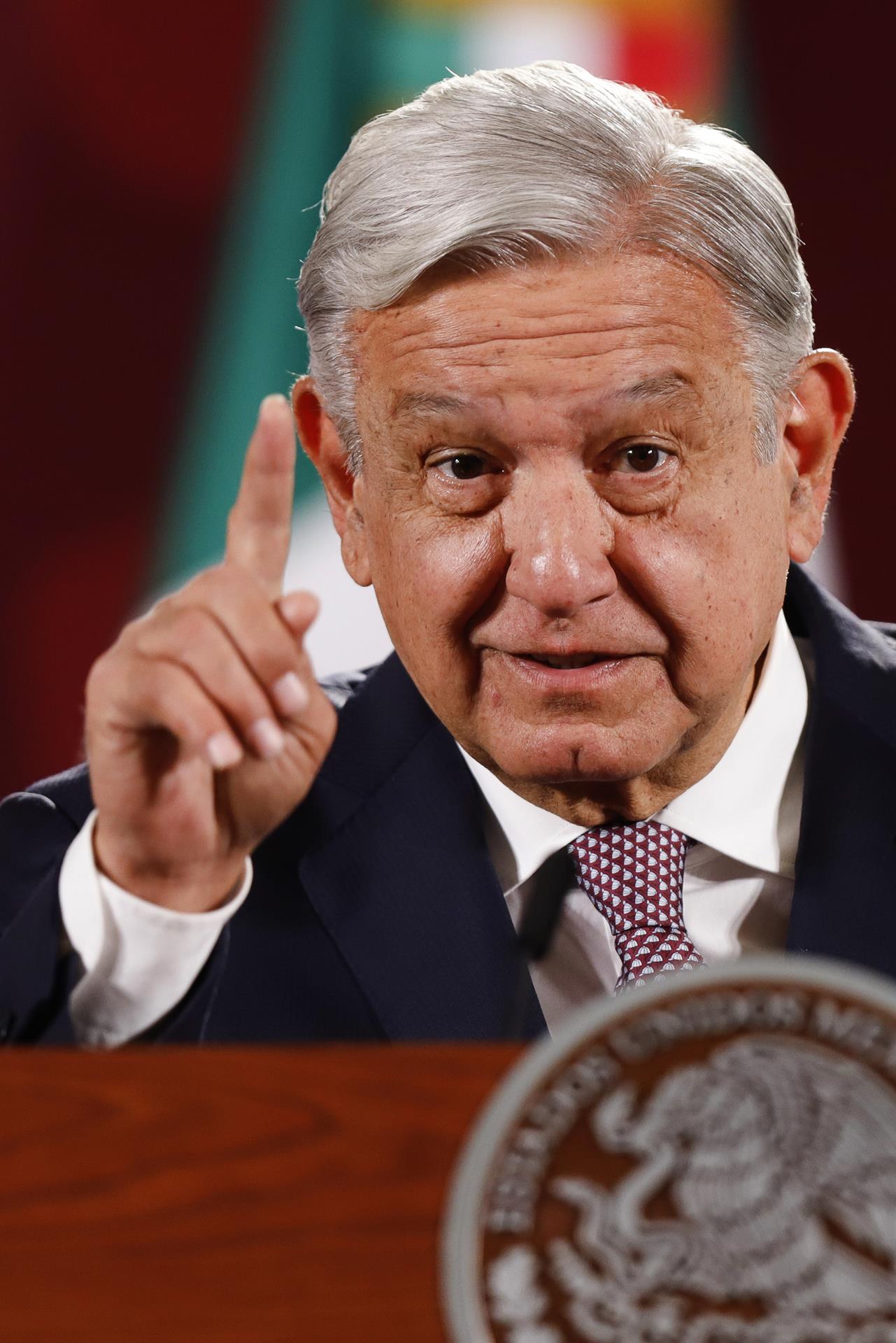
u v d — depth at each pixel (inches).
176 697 110.6
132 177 371.9
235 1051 66.1
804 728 178.7
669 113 151.1
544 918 169.3
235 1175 62.6
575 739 150.6
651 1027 63.1
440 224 141.1
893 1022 62.7
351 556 175.0
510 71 148.7
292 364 378.3
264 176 374.3
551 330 140.6
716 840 169.6
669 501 145.3
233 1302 60.1
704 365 143.7
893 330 370.3
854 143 373.7
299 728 121.5
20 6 363.9
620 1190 59.8
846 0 371.9
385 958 164.2
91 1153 63.6
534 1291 58.2
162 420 377.4
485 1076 65.5
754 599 151.9
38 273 370.9
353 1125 64.1
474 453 147.1
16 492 374.9
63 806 185.8
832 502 368.2
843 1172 59.4
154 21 368.5
